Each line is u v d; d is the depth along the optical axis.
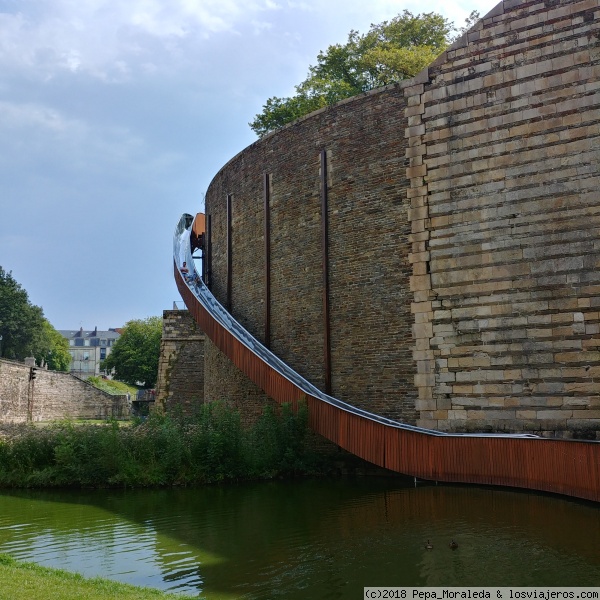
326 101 38.97
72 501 17.02
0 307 74.12
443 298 18.30
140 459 19.16
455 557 10.79
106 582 9.47
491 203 17.70
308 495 16.75
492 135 17.83
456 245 18.20
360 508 14.88
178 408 24.16
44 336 78.88
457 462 16.44
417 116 19.25
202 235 33.91
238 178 26.59
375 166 20.22
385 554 11.12
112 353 87.19
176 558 11.36
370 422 18.12
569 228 16.58
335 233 21.33
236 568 10.69
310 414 19.81
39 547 12.31
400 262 19.31
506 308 17.25
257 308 24.67
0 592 8.25
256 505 15.69
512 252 17.30
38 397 51.03
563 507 13.91
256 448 19.66
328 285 21.38
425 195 18.88
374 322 19.86
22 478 19.33
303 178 22.70
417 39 40.00
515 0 17.77
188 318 34.78
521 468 15.38
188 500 16.58
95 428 20.39
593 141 16.45
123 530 13.54
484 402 17.38
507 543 11.45
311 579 10.02
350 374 20.39
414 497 15.77
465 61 18.45
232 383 25.92
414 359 18.69
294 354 22.50
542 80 17.22
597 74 16.55
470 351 17.72
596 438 15.80
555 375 16.44
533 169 17.17
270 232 24.14
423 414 18.33
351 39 40.06
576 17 16.94
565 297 16.50
